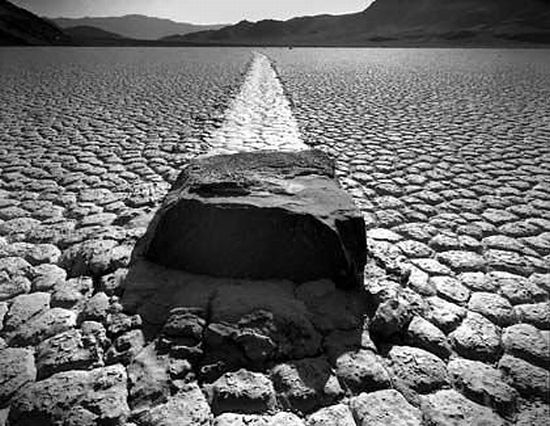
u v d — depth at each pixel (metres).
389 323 3.10
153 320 3.12
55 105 13.77
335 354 2.83
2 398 2.57
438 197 5.98
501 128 10.70
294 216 3.53
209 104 14.12
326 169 4.62
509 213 5.44
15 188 6.24
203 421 2.36
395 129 10.66
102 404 2.45
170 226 3.71
